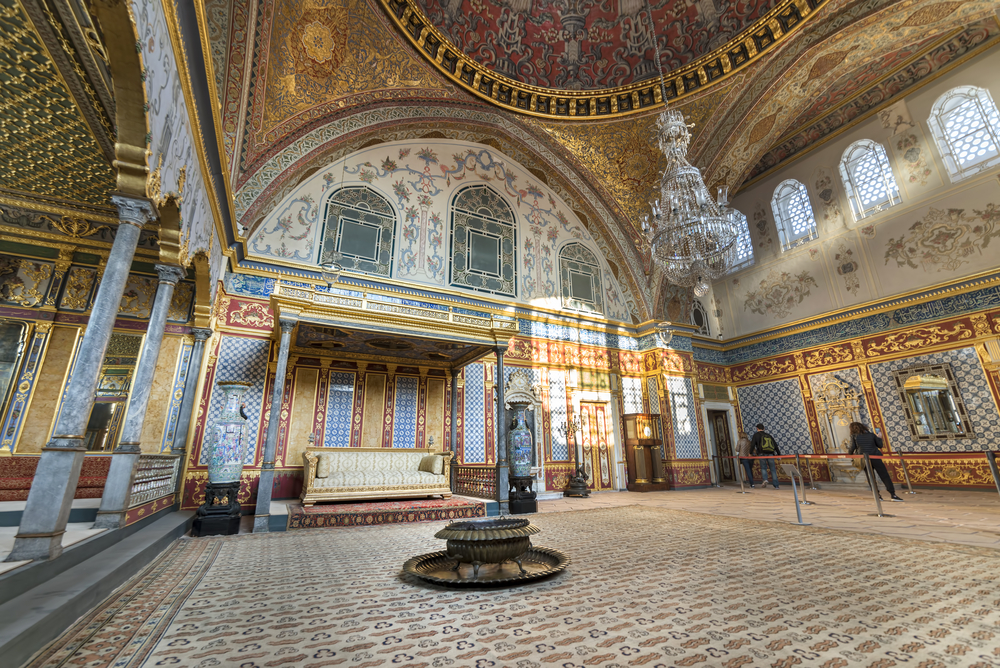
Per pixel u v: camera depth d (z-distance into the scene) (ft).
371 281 32.22
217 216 21.94
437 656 7.33
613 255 46.24
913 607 9.22
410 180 36.35
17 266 22.35
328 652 7.52
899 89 39.55
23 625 6.76
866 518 21.61
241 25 20.68
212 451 20.40
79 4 9.59
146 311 24.50
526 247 41.47
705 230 27.12
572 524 21.72
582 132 40.47
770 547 15.55
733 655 7.17
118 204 11.35
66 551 10.25
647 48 36.86
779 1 31.04
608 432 41.57
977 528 17.95
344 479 25.36
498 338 27.71
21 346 21.68
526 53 36.40
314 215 31.55
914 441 36.96
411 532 20.34
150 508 18.28
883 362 39.45
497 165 41.65
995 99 34.35
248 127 25.32
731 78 34.96
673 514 24.94
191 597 10.52
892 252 39.47
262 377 27.48
